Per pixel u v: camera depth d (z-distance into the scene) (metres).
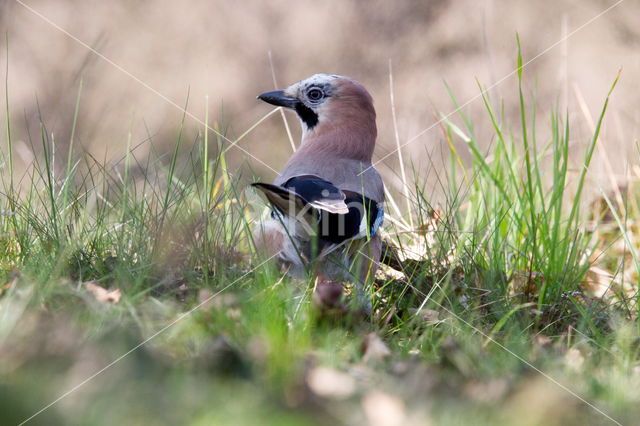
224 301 6.57
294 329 6.43
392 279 8.71
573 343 7.58
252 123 24.62
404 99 25.52
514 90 24.31
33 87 24.19
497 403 4.90
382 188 9.57
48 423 4.15
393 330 7.32
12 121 21.95
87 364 4.75
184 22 27.62
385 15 27.14
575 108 17.83
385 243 9.62
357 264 8.52
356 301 7.45
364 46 27.05
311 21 27.56
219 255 8.32
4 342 4.98
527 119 21.67
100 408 4.26
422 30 26.69
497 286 8.49
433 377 5.25
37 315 5.75
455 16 26.30
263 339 5.64
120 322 5.93
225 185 9.65
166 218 8.62
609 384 5.79
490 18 26.02
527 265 9.14
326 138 9.84
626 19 24.64
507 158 9.68
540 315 8.16
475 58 25.72
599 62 24.34
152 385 4.55
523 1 25.78
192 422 4.15
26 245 8.01
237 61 27.33
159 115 23.78
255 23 27.81
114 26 26.84
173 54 27.22
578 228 9.78
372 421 4.43
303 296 7.20
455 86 25.22
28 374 4.58
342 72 27.11
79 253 7.94
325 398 4.66
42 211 8.82
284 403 4.52
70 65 24.92
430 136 21.50
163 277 7.66
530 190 9.03
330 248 8.30
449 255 9.17
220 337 5.29
